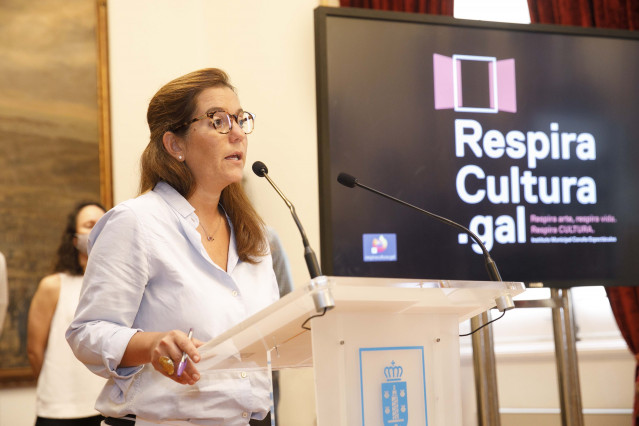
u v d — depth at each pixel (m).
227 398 1.58
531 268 3.53
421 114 3.46
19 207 3.80
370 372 1.32
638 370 4.23
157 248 1.62
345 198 3.32
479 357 3.47
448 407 1.44
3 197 3.77
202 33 4.51
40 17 3.96
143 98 4.27
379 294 1.23
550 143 3.62
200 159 1.73
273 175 4.22
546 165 3.60
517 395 4.47
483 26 3.57
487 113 3.55
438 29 3.52
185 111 1.75
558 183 3.61
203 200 1.76
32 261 3.81
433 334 1.45
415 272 3.37
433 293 1.32
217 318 1.63
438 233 3.42
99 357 1.52
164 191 1.73
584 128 3.67
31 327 3.39
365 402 1.30
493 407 3.46
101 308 1.56
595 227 3.63
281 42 4.32
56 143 3.94
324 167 3.30
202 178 1.74
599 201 3.65
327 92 3.34
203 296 1.63
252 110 4.32
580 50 3.69
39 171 3.87
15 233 3.78
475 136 3.52
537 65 3.64
